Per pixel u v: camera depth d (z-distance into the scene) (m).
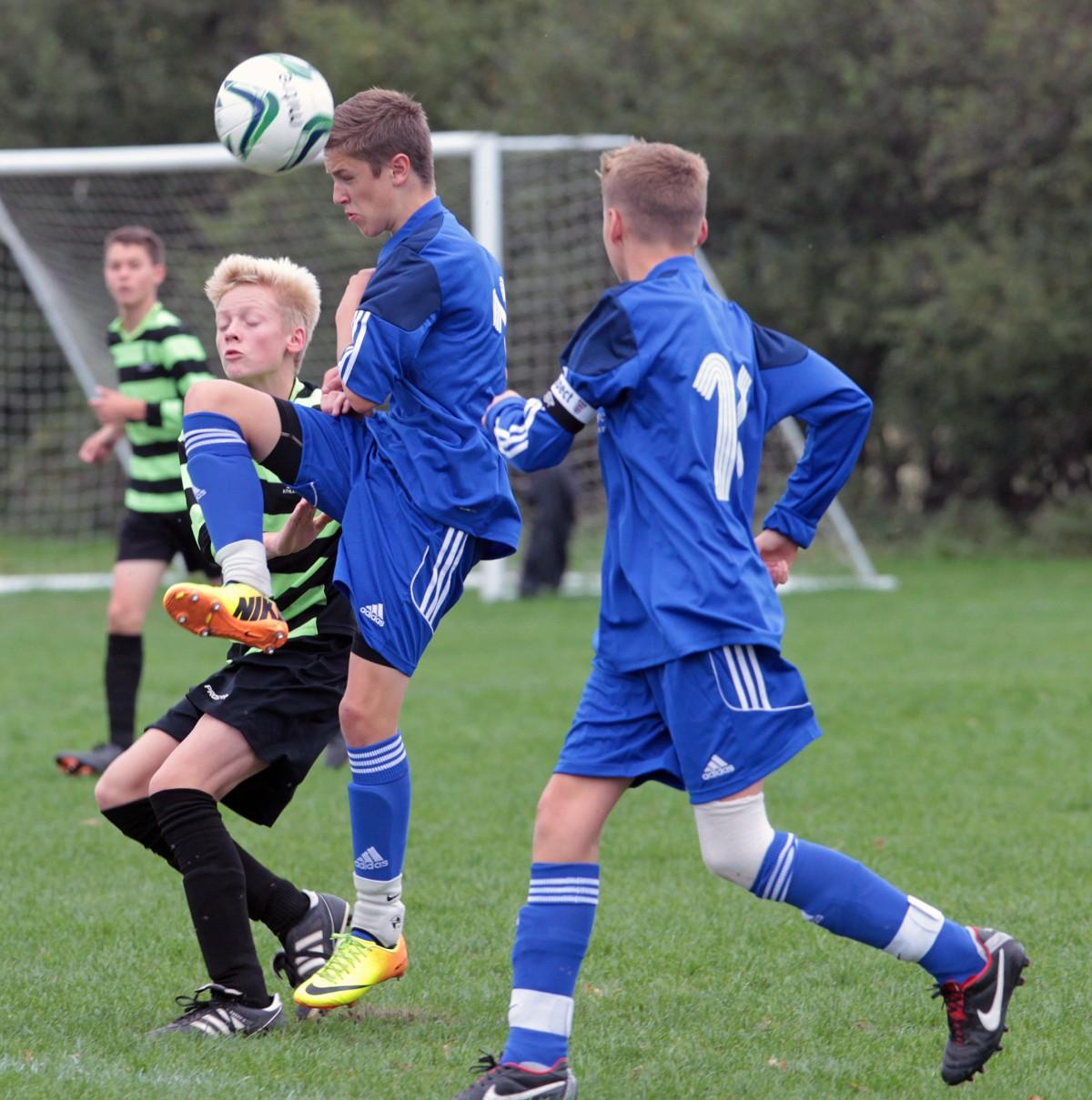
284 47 92.19
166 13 91.50
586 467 66.94
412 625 13.57
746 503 12.00
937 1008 14.45
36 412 74.31
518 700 33.22
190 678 37.09
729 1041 13.50
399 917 14.16
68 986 14.88
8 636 45.50
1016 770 25.89
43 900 18.28
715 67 77.00
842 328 75.25
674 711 11.38
